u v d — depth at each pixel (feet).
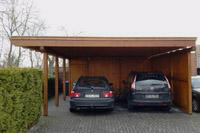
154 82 26.99
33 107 20.51
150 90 26.73
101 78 27.89
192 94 28.37
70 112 28.25
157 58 42.34
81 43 23.68
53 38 23.44
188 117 24.76
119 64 45.47
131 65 45.55
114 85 45.16
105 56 44.47
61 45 23.61
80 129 20.02
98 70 45.42
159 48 27.99
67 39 23.56
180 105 29.94
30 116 19.48
